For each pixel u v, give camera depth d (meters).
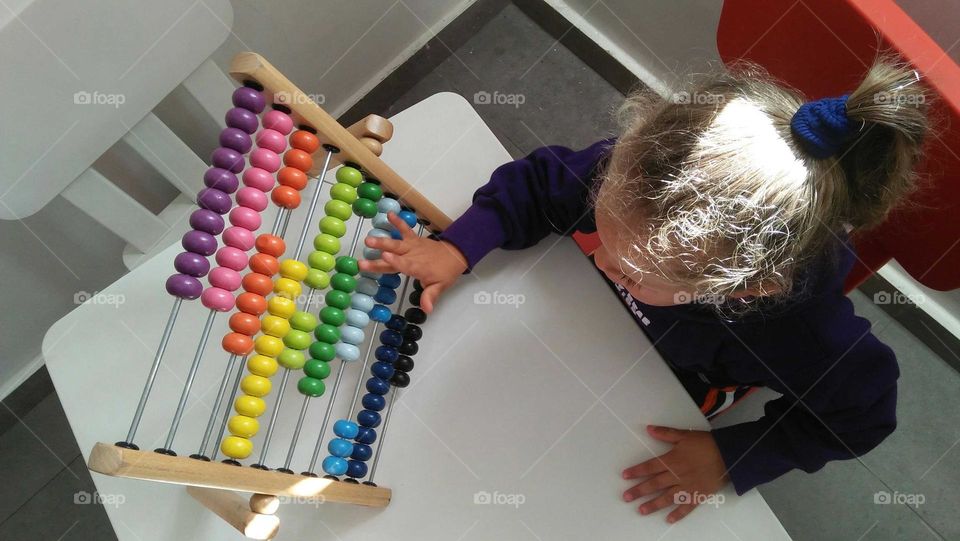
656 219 0.60
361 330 0.79
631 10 1.41
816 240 0.64
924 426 1.35
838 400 0.78
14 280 1.18
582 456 0.79
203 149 1.26
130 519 0.77
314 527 0.79
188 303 0.85
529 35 1.60
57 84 0.76
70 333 0.83
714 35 1.31
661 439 0.79
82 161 0.88
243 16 1.13
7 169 0.79
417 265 0.80
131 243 1.05
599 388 0.81
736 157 0.58
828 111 0.56
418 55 1.55
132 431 0.63
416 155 0.92
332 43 1.35
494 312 0.85
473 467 0.80
